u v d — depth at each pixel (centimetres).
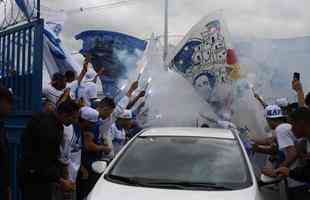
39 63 624
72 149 609
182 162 523
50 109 563
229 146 558
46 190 532
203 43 876
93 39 873
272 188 563
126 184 482
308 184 525
